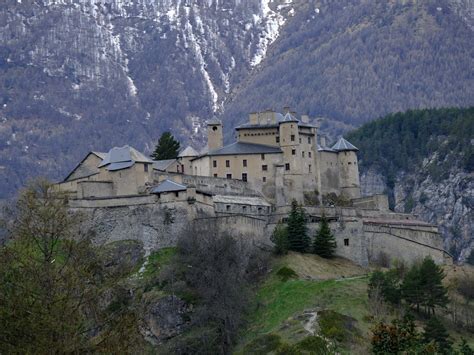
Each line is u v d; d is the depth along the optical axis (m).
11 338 78.25
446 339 172.88
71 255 85.62
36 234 85.06
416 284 193.12
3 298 79.62
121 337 82.56
